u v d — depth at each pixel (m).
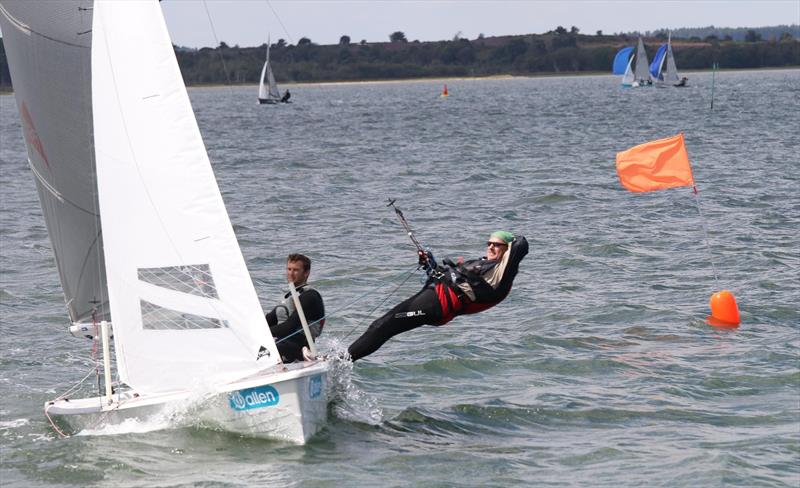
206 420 35.94
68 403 37.66
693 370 44.91
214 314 35.75
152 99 35.47
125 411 36.59
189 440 35.56
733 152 147.50
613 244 73.88
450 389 42.72
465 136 196.75
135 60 35.34
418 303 39.25
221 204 35.59
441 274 39.62
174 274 35.88
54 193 37.75
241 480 32.22
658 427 37.81
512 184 114.19
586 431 37.53
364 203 101.75
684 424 38.06
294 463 33.62
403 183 118.12
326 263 70.38
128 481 32.44
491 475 32.97
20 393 42.38
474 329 52.38
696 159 137.75
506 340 50.12
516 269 39.59
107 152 35.56
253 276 66.88
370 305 58.44
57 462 34.00
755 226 81.56
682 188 105.44
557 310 55.88
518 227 84.44
